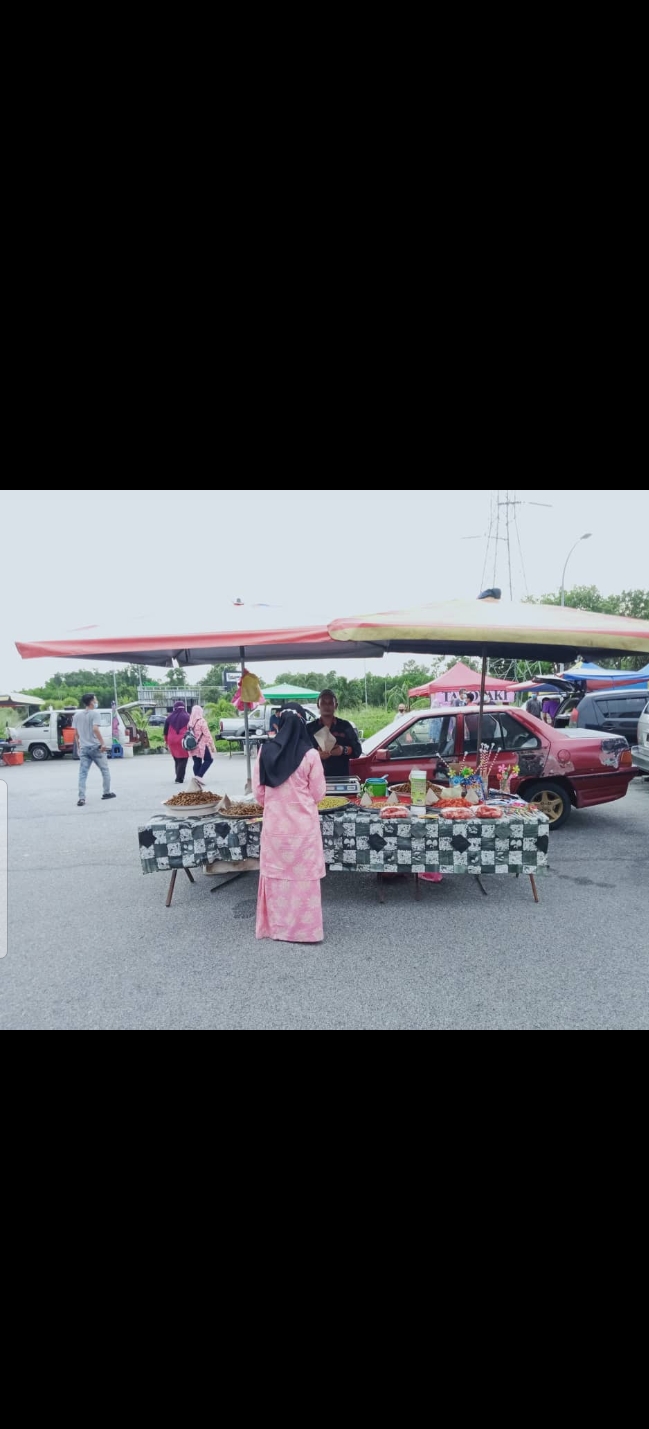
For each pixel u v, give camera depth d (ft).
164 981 11.81
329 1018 10.37
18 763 54.03
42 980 12.06
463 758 19.63
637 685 46.68
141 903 16.46
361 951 12.72
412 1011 10.48
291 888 13.01
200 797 16.11
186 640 13.52
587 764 20.52
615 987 11.09
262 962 12.41
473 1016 10.28
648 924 13.85
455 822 13.96
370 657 23.45
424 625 12.93
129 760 52.49
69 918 15.47
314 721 19.83
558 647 18.98
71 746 56.80
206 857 15.24
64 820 28.30
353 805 15.78
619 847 19.98
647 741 25.12
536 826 13.85
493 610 15.08
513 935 13.33
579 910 14.70
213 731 64.18
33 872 19.99
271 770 12.73
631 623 14.99
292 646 20.15
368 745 20.43
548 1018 10.19
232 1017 10.52
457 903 15.37
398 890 16.48
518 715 20.49
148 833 15.10
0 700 69.31
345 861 14.47
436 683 35.17
